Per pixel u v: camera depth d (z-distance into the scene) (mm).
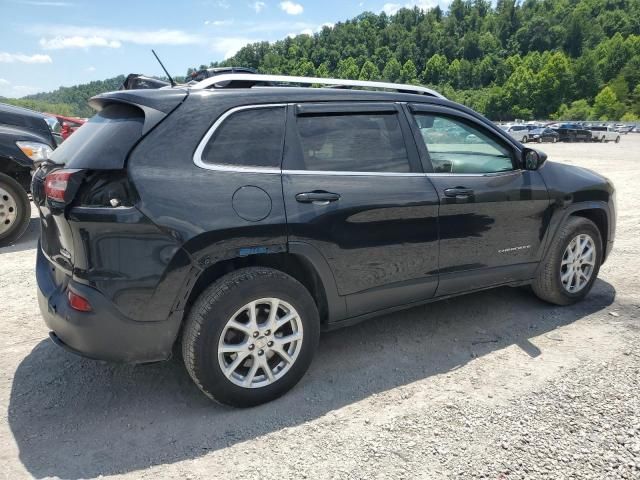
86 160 2684
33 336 3957
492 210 3803
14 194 6391
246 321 2936
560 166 4395
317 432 2771
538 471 2436
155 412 2977
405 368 3451
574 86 122562
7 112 7270
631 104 111938
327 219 3066
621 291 4812
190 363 2793
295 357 3076
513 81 127500
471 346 3752
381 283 3391
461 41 175500
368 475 2434
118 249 2619
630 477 2389
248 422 2867
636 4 164375
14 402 3074
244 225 2805
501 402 3010
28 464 2533
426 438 2697
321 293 3250
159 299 2701
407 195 3381
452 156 3752
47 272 3162
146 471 2486
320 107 3244
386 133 3467
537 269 4223
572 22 160625
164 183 2686
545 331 3967
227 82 3119
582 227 4320
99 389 3225
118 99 2873
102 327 2658
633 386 3135
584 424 2777
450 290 3771
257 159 2973
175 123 2805
